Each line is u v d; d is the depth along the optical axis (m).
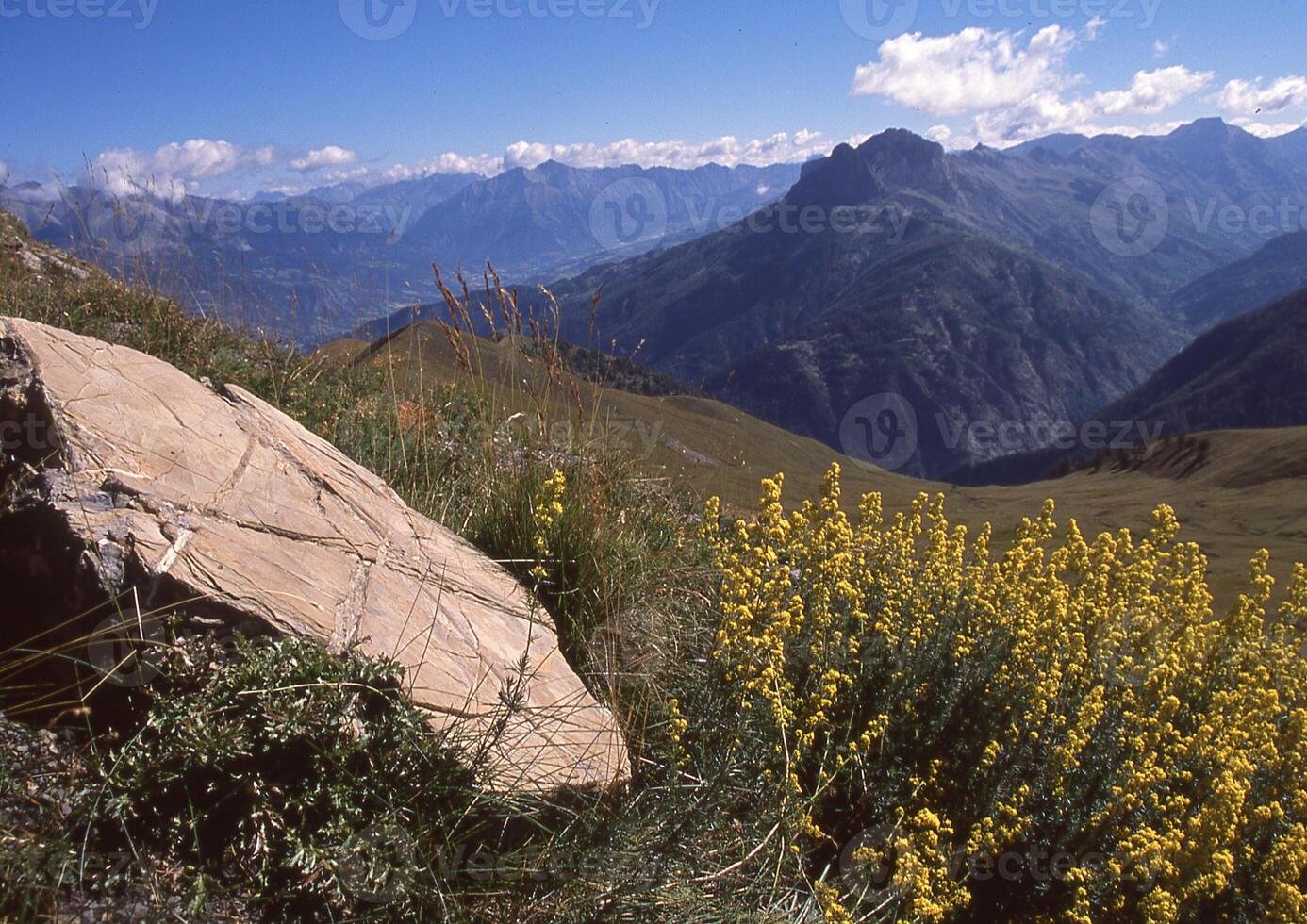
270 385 6.34
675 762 3.26
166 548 2.84
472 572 3.99
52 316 6.17
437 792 2.72
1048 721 4.09
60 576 2.71
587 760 3.21
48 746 2.47
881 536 5.22
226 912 2.33
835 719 3.97
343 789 2.57
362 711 2.83
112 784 2.37
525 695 3.22
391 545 3.75
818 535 4.64
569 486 4.81
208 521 3.12
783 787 3.36
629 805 3.09
